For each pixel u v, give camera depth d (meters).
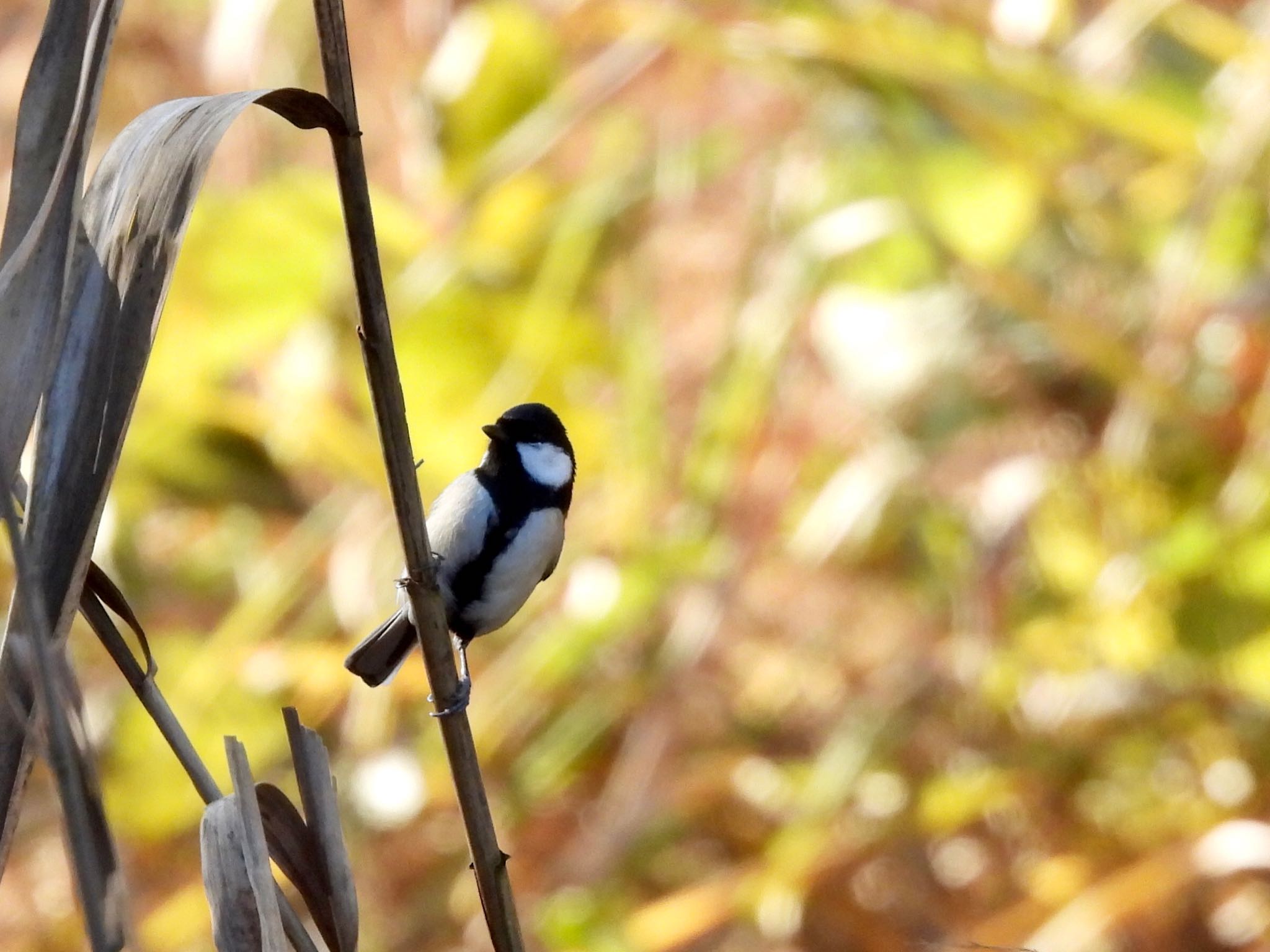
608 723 10.82
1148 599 10.56
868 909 10.15
